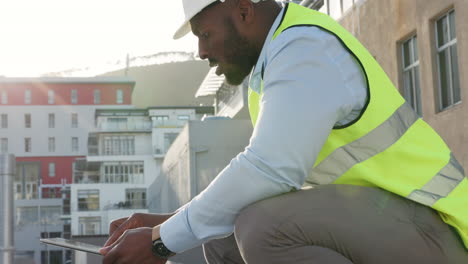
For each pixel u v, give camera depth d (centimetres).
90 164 8238
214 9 189
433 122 1298
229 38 190
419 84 1404
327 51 174
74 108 9181
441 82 1305
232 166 173
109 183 7838
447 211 174
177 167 3061
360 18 1622
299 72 172
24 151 9081
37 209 8450
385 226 170
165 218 210
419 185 177
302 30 177
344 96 171
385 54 1504
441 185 179
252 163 169
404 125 181
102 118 8494
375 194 174
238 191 171
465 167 1181
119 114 8469
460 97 1234
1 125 9106
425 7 1321
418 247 171
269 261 169
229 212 174
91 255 224
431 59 1308
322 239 168
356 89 174
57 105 9188
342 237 168
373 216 170
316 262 166
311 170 182
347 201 170
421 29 1342
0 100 9156
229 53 192
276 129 168
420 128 186
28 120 9169
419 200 175
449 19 1265
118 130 8394
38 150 9100
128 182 8162
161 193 4266
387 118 177
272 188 169
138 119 8475
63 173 9100
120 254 178
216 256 218
